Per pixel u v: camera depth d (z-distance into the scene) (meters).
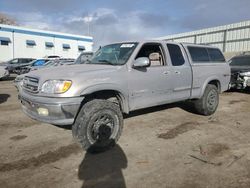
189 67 5.48
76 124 3.76
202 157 3.70
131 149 4.02
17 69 20.78
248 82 9.80
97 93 4.11
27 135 4.69
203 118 5.95
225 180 3.04
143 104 4.62
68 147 4.09
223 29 31.05
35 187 2.89
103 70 4.07
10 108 7.07
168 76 4.98
